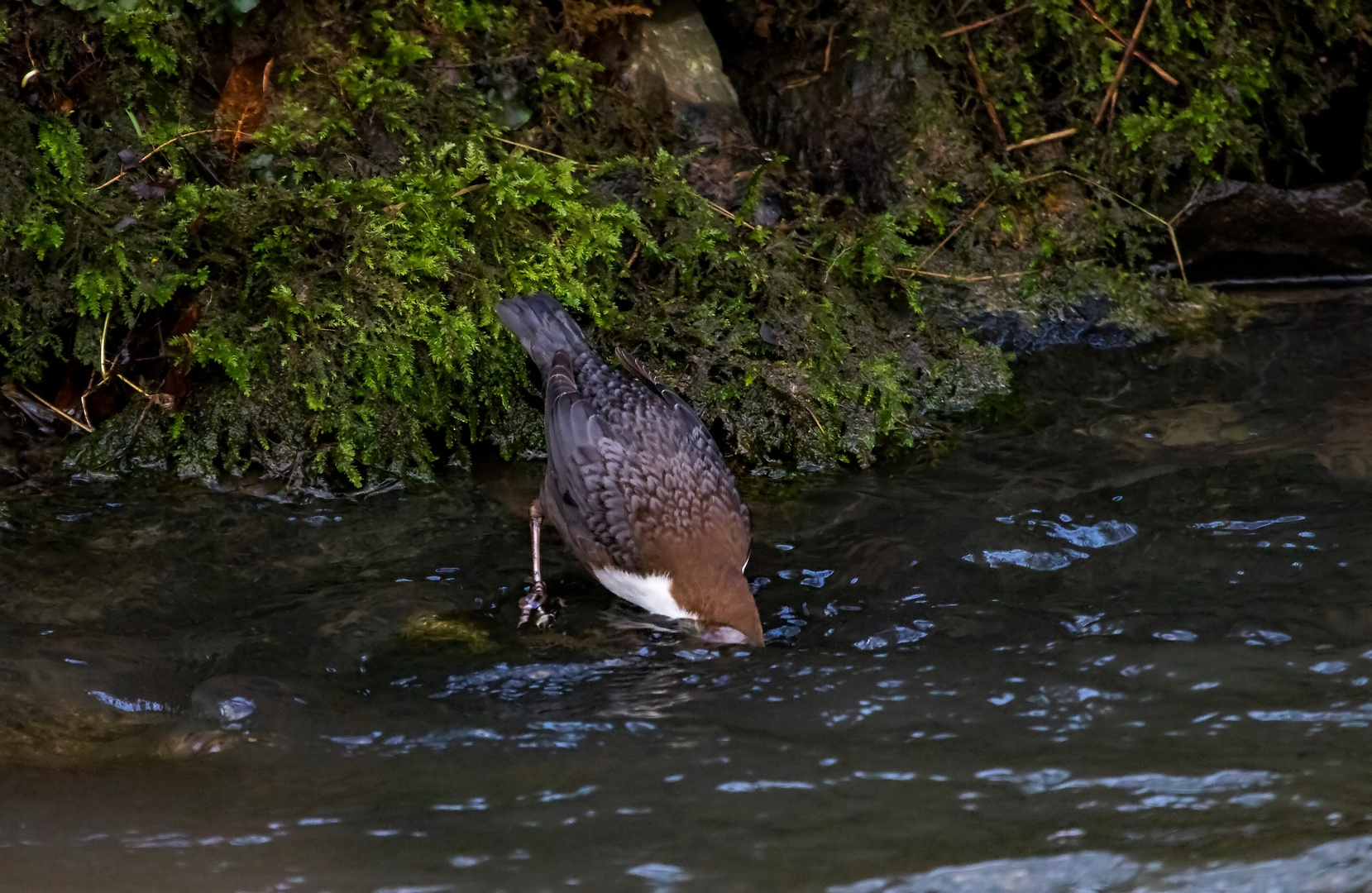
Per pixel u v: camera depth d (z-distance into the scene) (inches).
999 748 219.1
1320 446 335.3
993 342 406.6
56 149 337.4
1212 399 369.4
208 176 350.6
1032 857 188.4
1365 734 218.4
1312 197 441.7
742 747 222.2
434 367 344.5
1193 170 435.8
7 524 307.1
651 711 236.5
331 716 235.1
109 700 239.3
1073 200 432.1
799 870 186.5
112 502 321.7
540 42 391.5
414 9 379.2
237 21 362.3
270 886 182.4
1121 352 406.9
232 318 335.0
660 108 403.9
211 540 306.8
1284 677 237.5
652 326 363.3
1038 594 276.8
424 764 219.0
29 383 342.3
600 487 281.7
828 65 428.8
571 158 383.2
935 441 356.8
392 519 321.4
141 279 332.2
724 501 289.1
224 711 234.1
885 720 230.2
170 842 193.8
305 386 334.0
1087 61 435.5
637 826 198.5
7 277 336.8
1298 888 183.8
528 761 219.9
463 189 349.4
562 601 285.9
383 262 335.0
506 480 343.3
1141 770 210.2
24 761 218.4
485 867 187.8
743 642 261.3
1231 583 274.8
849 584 286.4
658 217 380.5
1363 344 398.9
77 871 185.3
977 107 434.3
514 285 347.3
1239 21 447.5
